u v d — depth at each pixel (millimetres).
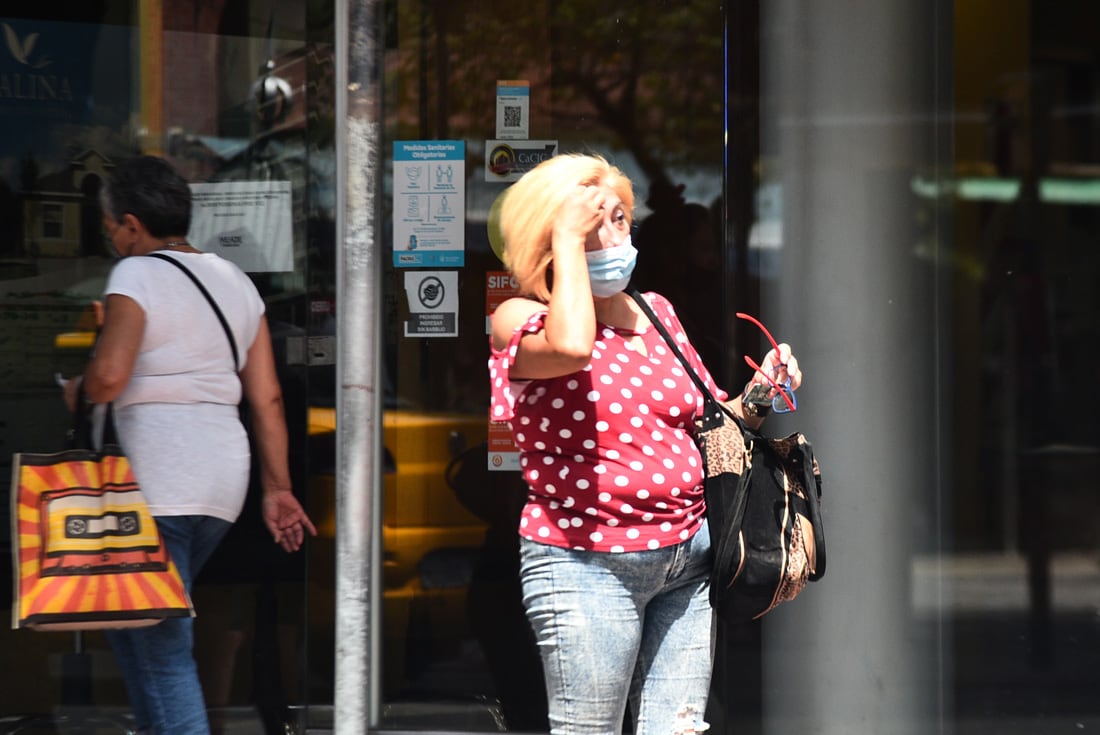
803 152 17594
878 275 17656
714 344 18219
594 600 10867
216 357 14758
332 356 18172
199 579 18219
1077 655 18141
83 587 13461
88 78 18234
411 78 18297
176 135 18297
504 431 18562
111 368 14016
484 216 18438
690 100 18203
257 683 18375
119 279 14383
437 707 18625
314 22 17953
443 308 18484
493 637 18656
